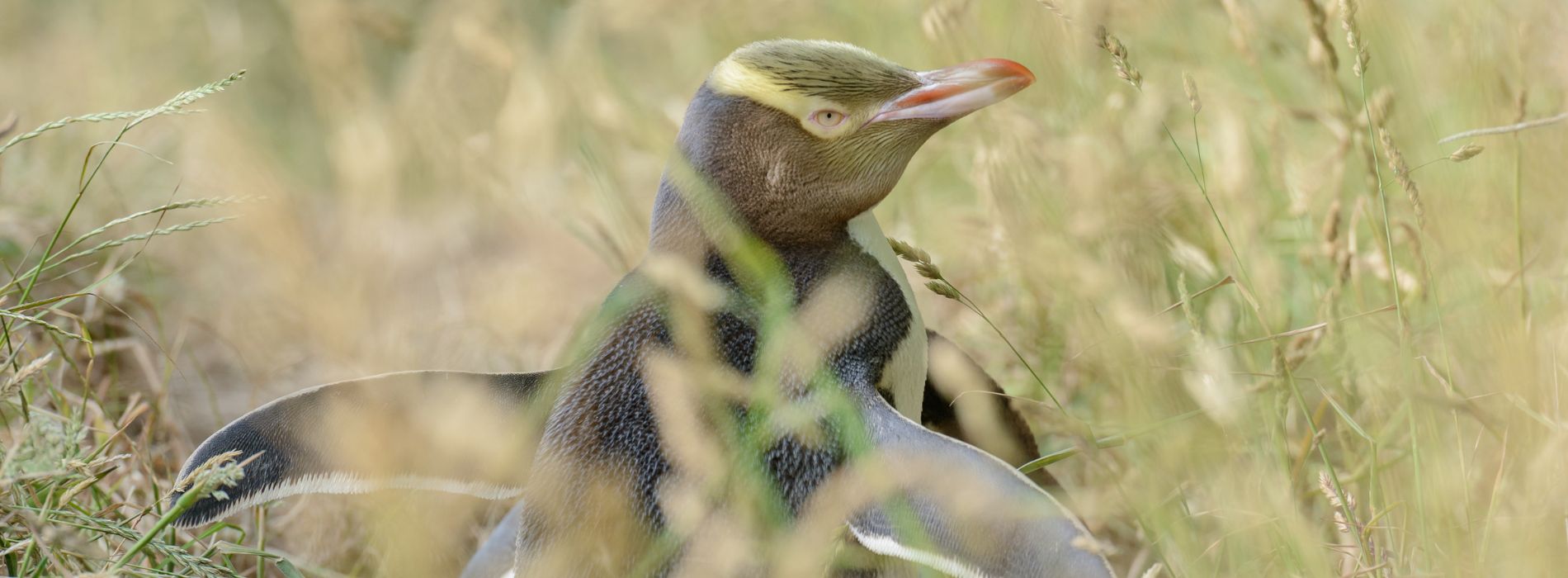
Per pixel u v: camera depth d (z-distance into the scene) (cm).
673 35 1407
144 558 700
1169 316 816
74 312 1027
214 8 1653
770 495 627
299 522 841
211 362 1084
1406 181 668
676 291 682
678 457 633
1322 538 709
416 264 1195
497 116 1208
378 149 1018
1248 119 943
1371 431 741
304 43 1109
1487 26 856
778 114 692
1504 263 738
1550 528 581
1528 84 845
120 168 1338
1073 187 805
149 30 1622
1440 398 632
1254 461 659
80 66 1545
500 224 1291
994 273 958
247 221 793
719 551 618
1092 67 983
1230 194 848
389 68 1339
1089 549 558
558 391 675
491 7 1234
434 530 741
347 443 668
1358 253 838
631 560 627
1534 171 757
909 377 702
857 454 621
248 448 664
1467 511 615
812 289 688
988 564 573
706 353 654
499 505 885
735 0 1303
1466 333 707
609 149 1191
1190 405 731
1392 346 738
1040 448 891
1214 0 1003
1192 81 741
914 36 1173
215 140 1254
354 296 776
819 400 643
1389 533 648
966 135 1127
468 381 685
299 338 940
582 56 1247
